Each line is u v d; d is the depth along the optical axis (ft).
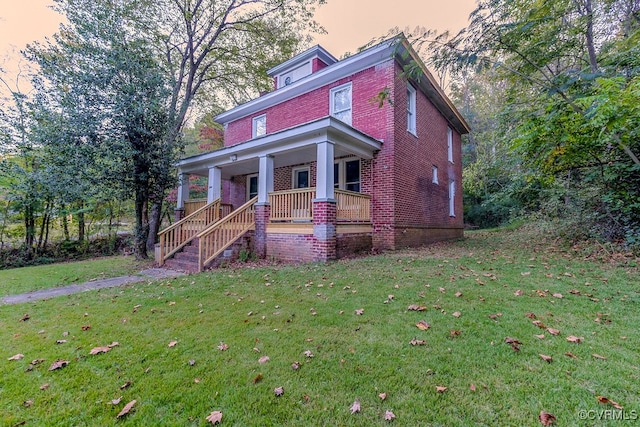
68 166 24.59
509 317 10.29
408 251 26.00
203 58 41.68
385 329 9.61
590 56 23.93
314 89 33.45
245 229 25.55
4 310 12.78
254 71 45.78
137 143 26.84
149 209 35.99
